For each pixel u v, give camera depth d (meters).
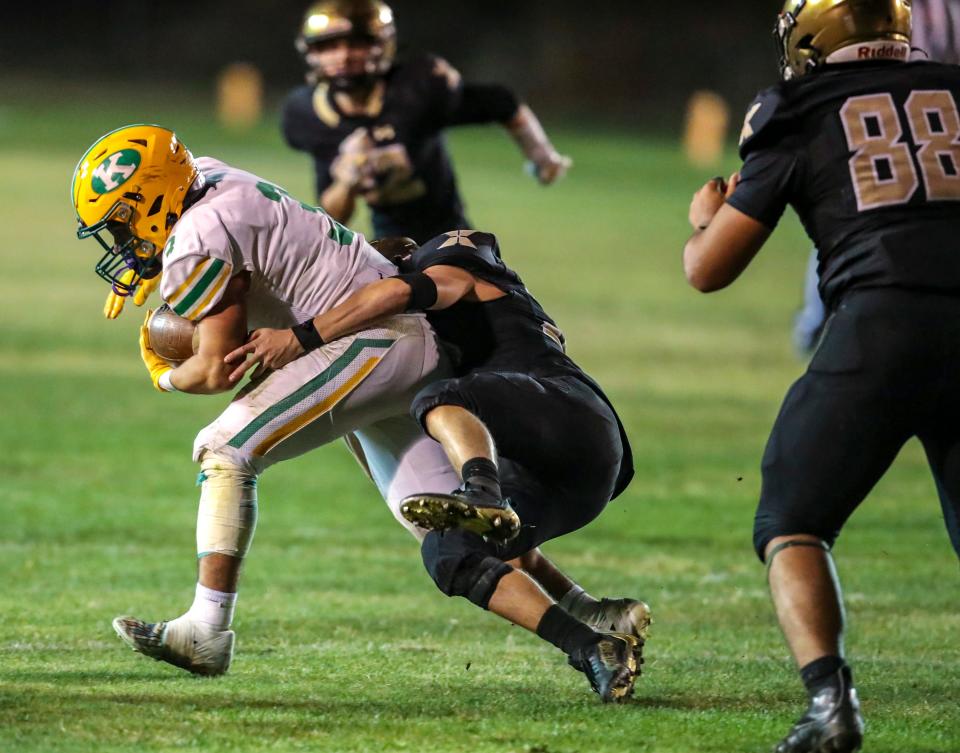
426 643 19.23
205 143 115.19
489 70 165.75
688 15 170.12
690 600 22.98
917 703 15.80
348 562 25.36
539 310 16.69
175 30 169.62
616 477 15.93
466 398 15.09
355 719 14.37
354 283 16.38
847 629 20.94
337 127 27.73
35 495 29.36
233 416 16.19
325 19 26.86
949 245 13.29
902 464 35.72
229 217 15.84
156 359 16.73
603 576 24.66
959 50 29.41
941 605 22.64
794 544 13.28
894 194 13.45
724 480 32.91
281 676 16.61
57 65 162.00
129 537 26.41
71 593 22.08
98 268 16.45
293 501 30.45
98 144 16.03
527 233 81.56
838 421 13.20
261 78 168.00
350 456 35.66
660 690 16.19
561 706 15.07
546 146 30.56
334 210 27.89
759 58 166.12
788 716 14.78
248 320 16.75
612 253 75.69
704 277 14.30
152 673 16.67
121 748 13.16
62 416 37.12
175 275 15.66
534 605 14.95
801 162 13.79
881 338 13.16
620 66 165.62
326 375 15.96
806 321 38.16
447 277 16.20
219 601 16.31
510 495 15.36
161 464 32.59
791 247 84.94
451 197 28.67
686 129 154.62
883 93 13.77
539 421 15.21
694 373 46.53
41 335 48.38
